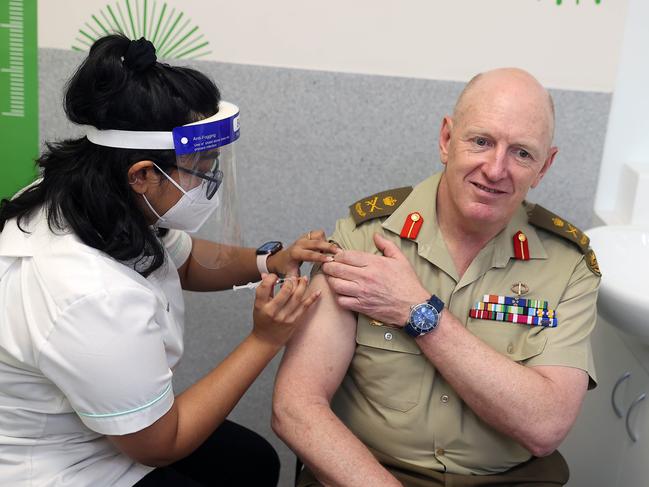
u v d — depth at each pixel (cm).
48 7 195
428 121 194
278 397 134
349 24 188
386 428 139
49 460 127
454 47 187
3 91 203
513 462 140
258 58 193
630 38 185
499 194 129
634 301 141
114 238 122
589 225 199
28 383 123
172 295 142
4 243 123
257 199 205
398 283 132
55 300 114
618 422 171
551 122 130
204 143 122
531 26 184
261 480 158
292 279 132
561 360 134
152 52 118
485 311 138
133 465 135
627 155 195
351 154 198
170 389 125
